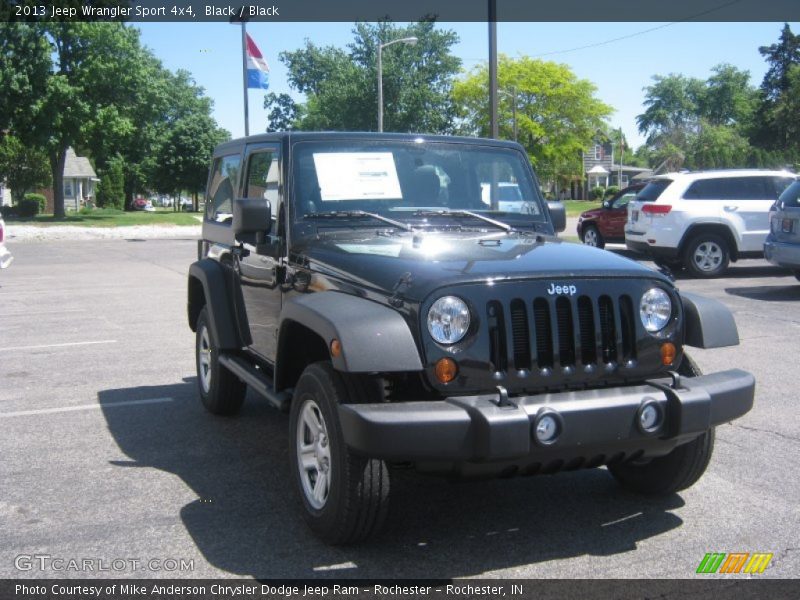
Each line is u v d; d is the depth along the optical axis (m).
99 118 41.03
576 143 55.72
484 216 4.89
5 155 52.03
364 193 4.76
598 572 3.51
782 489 4.50
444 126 52.88
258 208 4.45
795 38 66.38
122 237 31.12
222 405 5.93
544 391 3.57
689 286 13.46
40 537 3.88
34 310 11.77
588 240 20.17
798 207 11.72
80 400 6.61
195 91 79.94
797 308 10.93
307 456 3.89
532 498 4.43
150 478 4.72
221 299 5.65
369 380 3.58
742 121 99.69
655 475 4.29
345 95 50.12
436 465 3.33
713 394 3.58
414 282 3.50
